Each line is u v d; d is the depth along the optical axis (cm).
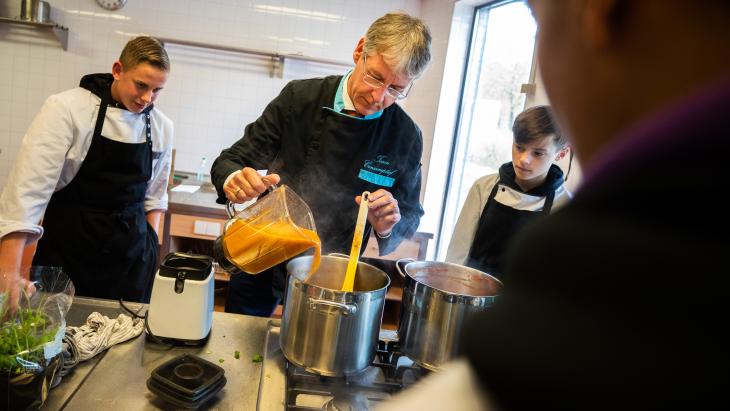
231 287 164
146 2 328
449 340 89
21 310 81
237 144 153
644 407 20
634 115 23
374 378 97
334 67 357
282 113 152
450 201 329
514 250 28
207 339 108
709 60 20
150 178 178
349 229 155
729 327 19
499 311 26
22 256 142
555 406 21
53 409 79
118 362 95
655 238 21
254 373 96
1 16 309
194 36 338
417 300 93
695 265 19
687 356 19
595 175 25
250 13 341
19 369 73
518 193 166
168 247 265
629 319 21
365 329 89
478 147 304
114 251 170
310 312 87
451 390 26
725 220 19
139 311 115
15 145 329
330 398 89
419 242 285
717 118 20
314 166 149
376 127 147
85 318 110
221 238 102
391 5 352
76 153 156
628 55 23
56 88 327
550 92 28
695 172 20
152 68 153
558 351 22
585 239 23
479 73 309
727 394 18
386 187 155
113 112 159
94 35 325
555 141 149
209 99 348
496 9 291
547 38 27
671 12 21
